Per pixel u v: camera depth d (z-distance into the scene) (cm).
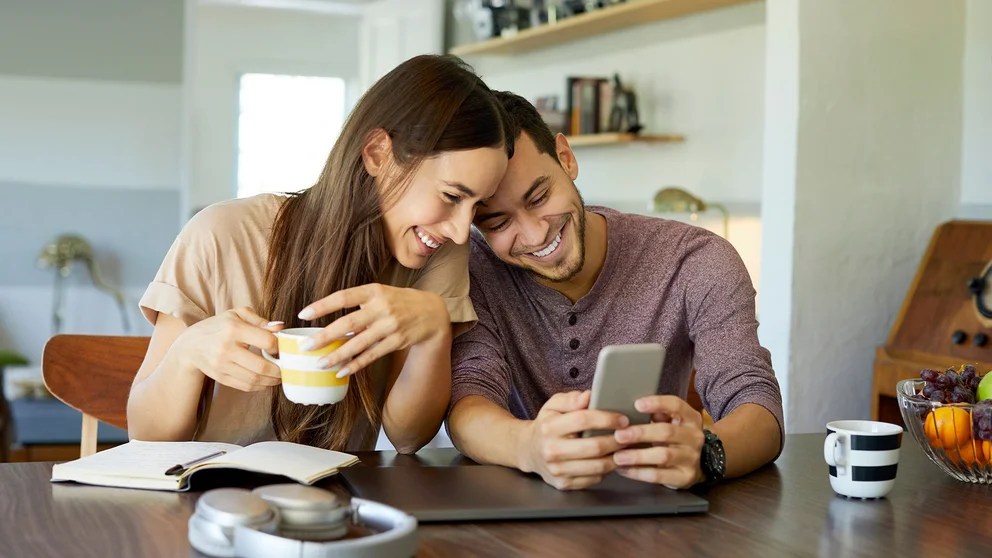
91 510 117
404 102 150
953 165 339
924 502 131
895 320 320
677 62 434
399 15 579
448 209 152
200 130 827
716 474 136
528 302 184
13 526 110
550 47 514
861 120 323
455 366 170
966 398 140
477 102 149
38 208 582
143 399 154
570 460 129
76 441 405
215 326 144
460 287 170
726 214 391
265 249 169
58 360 185
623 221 187
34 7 575
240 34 828
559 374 185
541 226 165
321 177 162
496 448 145
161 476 127
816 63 314
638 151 461
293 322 162
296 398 136
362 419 175
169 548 104
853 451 131
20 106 577
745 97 400
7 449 497
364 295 144
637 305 182
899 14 326
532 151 163
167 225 602
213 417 167
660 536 114
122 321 597
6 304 580
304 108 862
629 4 413
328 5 596
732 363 170
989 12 329
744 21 398
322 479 134
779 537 115
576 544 111
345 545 97
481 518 118
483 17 518
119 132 591
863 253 327
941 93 335
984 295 292
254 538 98
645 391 132
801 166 315
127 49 589
